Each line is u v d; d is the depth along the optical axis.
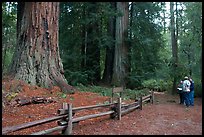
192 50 23.78
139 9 26.09
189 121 10.24
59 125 7.30
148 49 24.48
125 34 24.72
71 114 7.48
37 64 14.38
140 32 25.28
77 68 24.12
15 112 9.84
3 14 22.42
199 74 22.98
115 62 24.44
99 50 25.78
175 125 9.37
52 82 14.52
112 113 9.65
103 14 23.17
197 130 8.76
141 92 18.94
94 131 7.90
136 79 23.58
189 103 15.53
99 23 25.22
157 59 24.86
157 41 25.25
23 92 12.73
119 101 9.75
